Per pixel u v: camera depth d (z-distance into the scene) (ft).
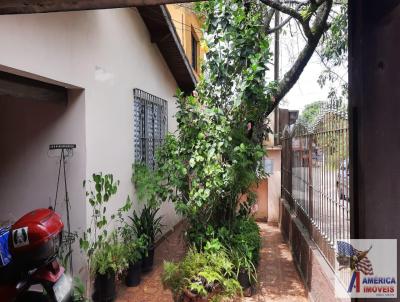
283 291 12.84
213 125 12.80
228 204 13.71
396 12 2.11
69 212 11.68
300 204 15.92
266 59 12.79
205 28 13.57
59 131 11.80
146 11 16.99
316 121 12.01
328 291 9.22
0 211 12.19
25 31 8.79
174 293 10.88
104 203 13.00
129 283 13.47
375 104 2.12
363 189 2.12
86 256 11.70
